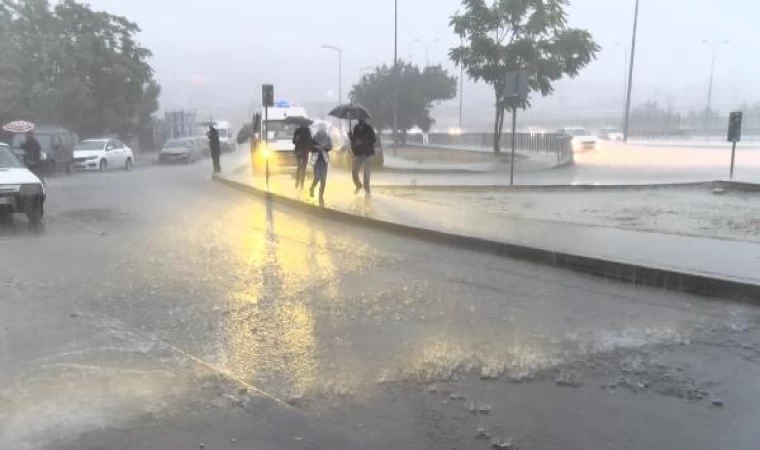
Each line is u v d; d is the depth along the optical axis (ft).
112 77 145.18
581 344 19.12
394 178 77.00
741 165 90.94
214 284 26.09
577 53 113.19
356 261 30.81
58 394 15.58
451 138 188.24
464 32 113.70
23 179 42.52
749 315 21.99
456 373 17.02
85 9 141.79
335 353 18.47
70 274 27.68
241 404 15.21
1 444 13.21
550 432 13.92
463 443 13.46
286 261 30.63
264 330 20.44
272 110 87.30
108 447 13.21
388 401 15.39
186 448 13.23
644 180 69.51
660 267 26.27
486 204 49.32
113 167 107.76
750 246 30.73
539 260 30.53
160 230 39.58
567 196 54.60
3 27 130.52
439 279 27.25
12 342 19.17
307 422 14.37
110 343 19.16
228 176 76.79
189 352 18.51
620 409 14.97
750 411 14.88
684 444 13.42
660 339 19.54
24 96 126.82
